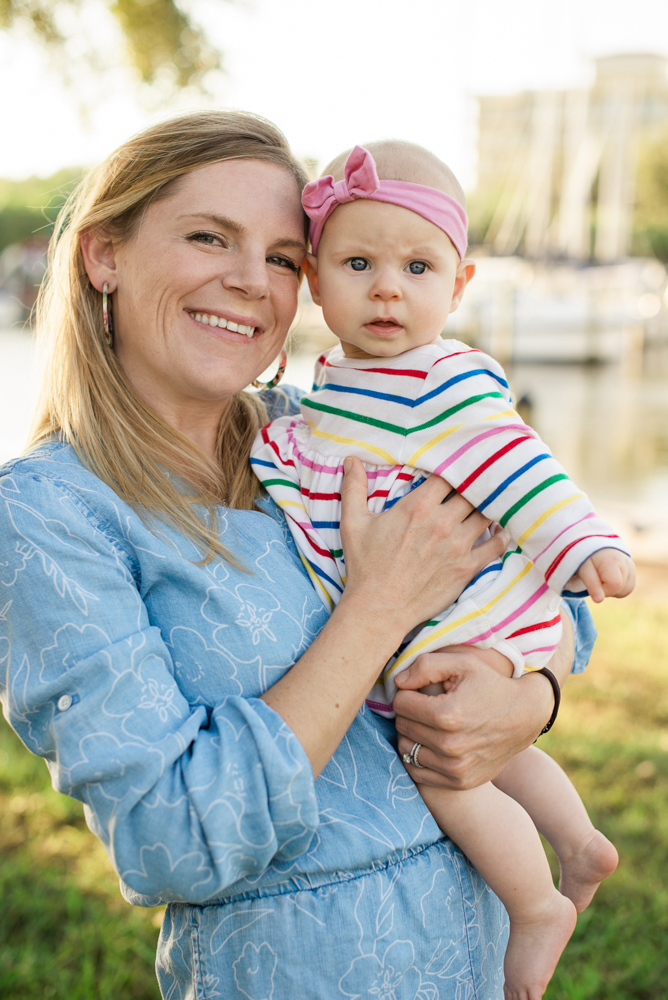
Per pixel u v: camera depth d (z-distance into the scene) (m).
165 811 1.18
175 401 1.63
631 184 33.00
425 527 1.47
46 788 3.58
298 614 1.45
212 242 1.51
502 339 23.12
